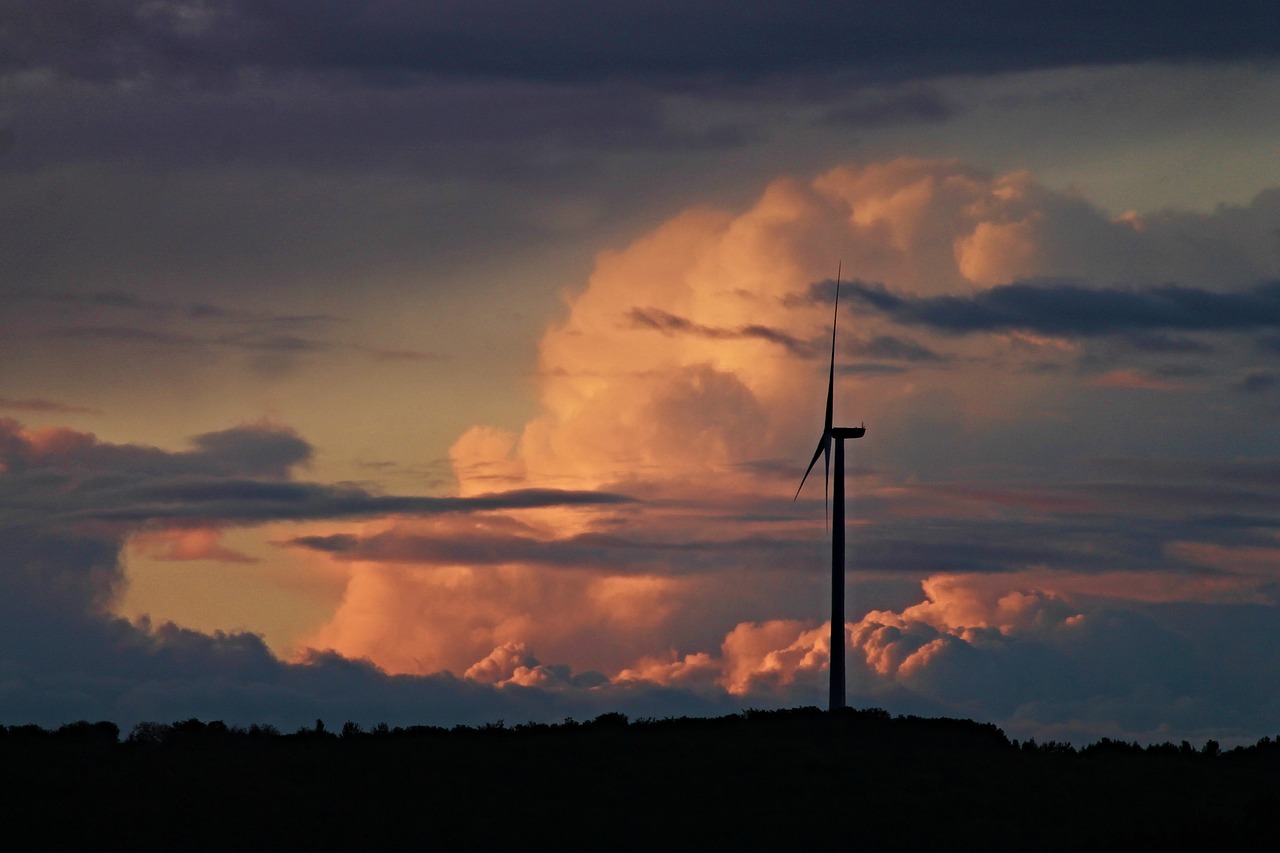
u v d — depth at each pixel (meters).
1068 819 150.00
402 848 139.62
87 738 169.50
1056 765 170.00
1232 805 155.88
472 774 160.62
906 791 157.12
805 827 146.25
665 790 156.50
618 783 158.25
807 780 160.00
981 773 164.00
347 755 166.50
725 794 155.50
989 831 145.50
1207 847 135.88
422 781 158.00
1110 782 162.88
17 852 134.88
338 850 138.62
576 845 141.25
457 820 147.00
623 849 140.38
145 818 143.75
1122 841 139.62
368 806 150.00
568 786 157.25
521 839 142.50
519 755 167.50
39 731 170.50
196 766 159.38
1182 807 154.50
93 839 138.50
